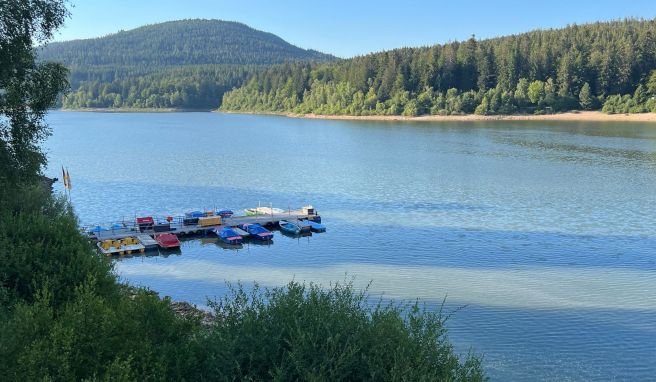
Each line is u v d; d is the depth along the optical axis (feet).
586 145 453.17
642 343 109.50
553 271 154.10
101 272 82.12
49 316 53.62
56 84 122.01
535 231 198.29
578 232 195.72
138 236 197.36
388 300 134.21
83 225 214.90
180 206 254.88
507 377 97.45
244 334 51.08
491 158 399.85
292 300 54.90
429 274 153.69
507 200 254.68
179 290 146.61
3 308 67.21
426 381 46.57
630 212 224.33
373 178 325.62
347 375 48.16
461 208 239.91
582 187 281.13
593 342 110.32
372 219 222.89
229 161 406.21
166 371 50.14
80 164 390.83
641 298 132.36
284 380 47.34
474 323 119.44
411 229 205.26
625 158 378.12
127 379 45.60
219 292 144.46
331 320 51.65
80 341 50.47
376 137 578.25
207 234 206.08
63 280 78.69
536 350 107.04
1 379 45.55
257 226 205.46
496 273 153.07
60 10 120.57
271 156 435.94
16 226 88.07
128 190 291.79
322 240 194.18
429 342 51.80
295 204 257.96
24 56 113.60
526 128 613.11
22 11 112.27
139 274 161.07
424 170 352.28
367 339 50.14
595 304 129.18
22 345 48.96
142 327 56.59
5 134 118.01
